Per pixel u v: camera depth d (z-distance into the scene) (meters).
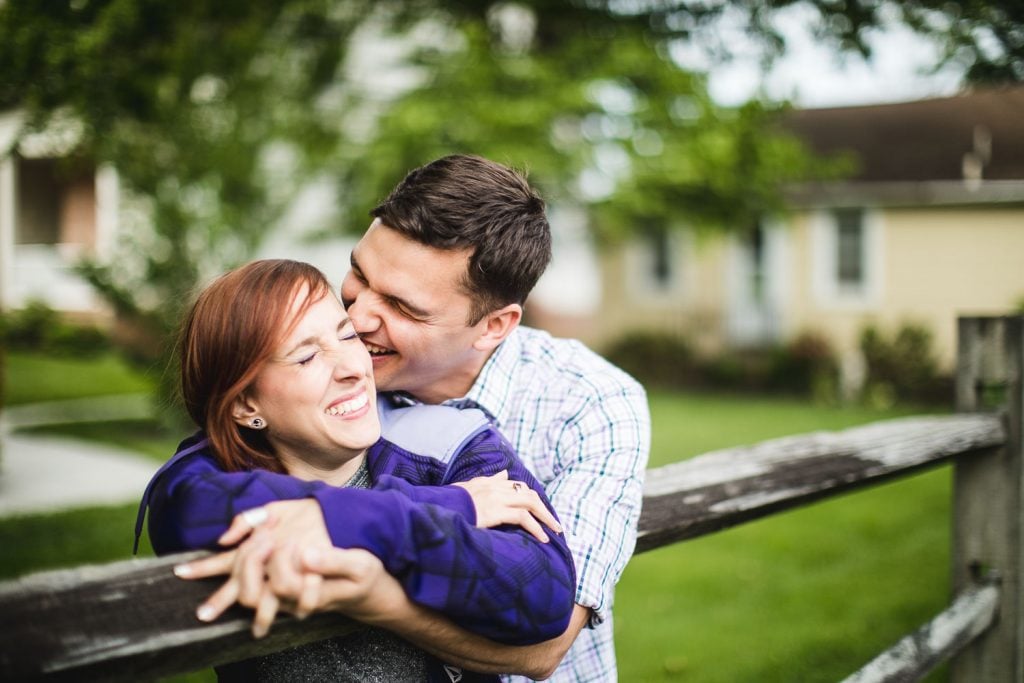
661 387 15.84
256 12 5.88
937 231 14.79
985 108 16.75
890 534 5.62
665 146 9.66
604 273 17.42
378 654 1.08
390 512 0.91
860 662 3.60
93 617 0.80
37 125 3.64
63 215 13.80
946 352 14.72
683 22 4.01
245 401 1.08
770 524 5.87
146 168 6.83
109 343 13.45
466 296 1.31
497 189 1.33
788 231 15.88
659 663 3.62
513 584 0.97
